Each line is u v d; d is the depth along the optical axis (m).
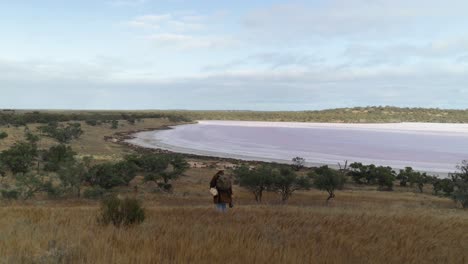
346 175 83.12
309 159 122.31
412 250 7.69
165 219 11.02
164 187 55.03
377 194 58.34
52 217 10.63
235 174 66.12
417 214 16.11
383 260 6.66
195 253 6.10
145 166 71.12
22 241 6.73
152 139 168.62
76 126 138.00
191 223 10.27
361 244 8.02
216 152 134.75
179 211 14.39
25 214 12.07
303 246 7.12
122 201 9.90
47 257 5.67
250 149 147.38
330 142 182.88
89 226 8.88
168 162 72.12
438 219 14.26
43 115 198.75
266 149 148.62
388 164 113.00
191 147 146.88
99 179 50.59
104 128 191.00
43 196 42.12
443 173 96.56
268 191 49.03
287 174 48.19
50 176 53.44
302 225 10.88
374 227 10.89
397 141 192.88
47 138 124.56
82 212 13.44
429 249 8.09
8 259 5.48
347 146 165.62
